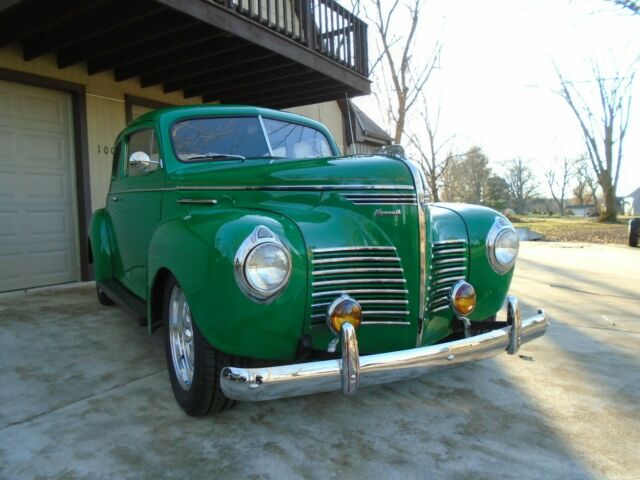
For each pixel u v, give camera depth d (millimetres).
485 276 3133
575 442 2551
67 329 4488
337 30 8336
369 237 2633
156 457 2377
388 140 15219
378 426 2715
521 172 71812
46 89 6668
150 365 3609
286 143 3957
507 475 2248
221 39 6473
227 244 2285
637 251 12070
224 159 3598
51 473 2240
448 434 2627
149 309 3131
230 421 2752
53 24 5242
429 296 2746
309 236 2475
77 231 7020
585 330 4656
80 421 2738
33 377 3363
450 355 2467
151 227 3744
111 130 7426
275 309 2291
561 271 8555
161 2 4980
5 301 5676
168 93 8336
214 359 2500
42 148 6633
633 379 3408
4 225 6227
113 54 6629
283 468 2291
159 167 3627
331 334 2516
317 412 2879
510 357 3867
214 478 2211
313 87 8914
